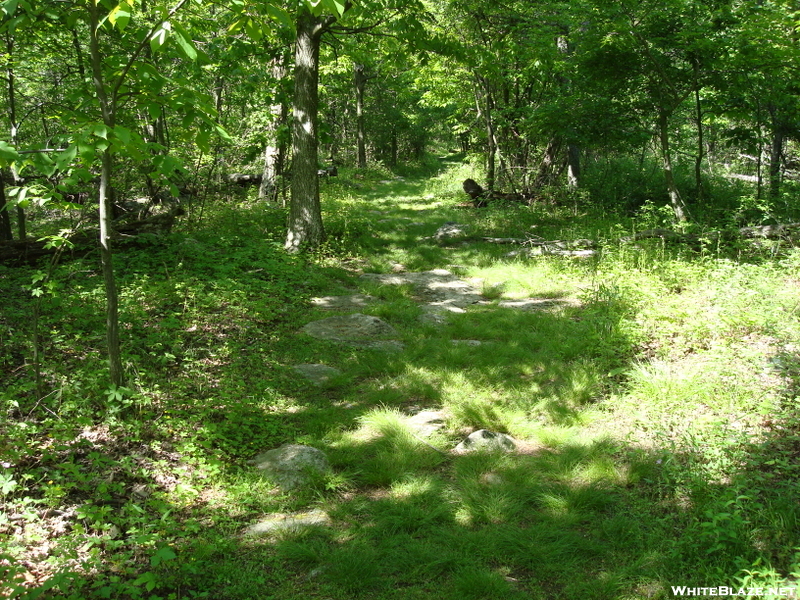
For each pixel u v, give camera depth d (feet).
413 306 26.73
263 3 9.77
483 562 10.29
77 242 26.91
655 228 35.63
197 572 9.75
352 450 14.28
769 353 16.85
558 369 18.71
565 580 9.80
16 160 8.80
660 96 38.65
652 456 13.24
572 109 42.65
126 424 13.69
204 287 24.58
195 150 37.19
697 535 10.14
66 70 32.35
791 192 41.06
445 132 144.97
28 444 12.28
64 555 9.35
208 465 12.91
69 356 16.98
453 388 17.78
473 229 44.06
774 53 33.68
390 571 10.10
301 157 35.24
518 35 50.44
